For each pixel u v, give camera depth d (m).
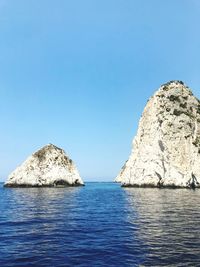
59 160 107.00
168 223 30.69
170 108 101.62
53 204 52.69
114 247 21.23
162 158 95.94
